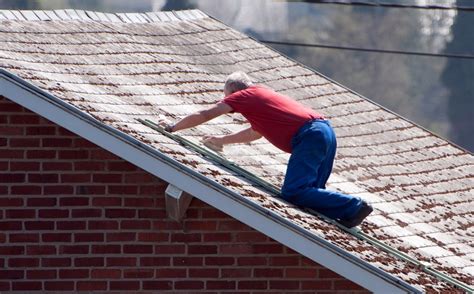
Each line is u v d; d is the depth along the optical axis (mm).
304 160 34125
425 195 44562
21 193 33719
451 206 44344
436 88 131750
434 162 48750
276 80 50656
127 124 33562
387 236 37031
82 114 31953
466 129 132000
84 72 37688
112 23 46188
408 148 49281
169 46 47125
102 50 41469
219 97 42688
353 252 32344
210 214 34094
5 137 33594
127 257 33969
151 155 32000
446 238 40281
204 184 31969
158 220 33969
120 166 33875
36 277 33844
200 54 48438
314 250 31891
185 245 34062
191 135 36562
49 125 33688
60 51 39250
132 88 38656
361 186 42281
